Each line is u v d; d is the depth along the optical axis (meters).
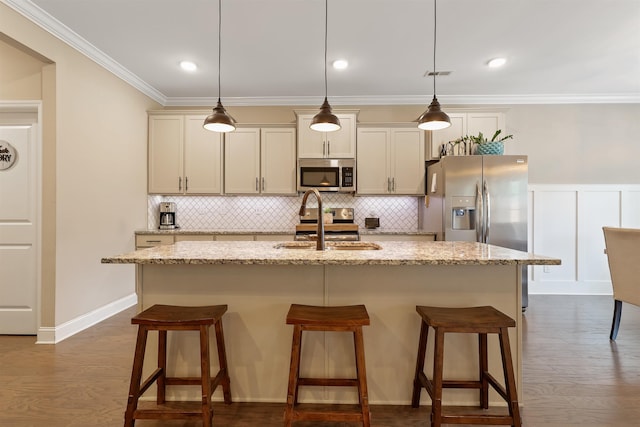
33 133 2.90
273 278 1.94
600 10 2.57
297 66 3.55
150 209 4.34
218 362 1.95
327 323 1.54
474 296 1.91
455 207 3.63
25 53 2.73
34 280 2.93
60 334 2.81
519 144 4.46
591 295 4.36
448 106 4.48
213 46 3.13
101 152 3.35
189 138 4.25
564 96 4.39
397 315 1.93
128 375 2.23
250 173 4.27
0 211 2.92
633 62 3.46
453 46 3.13
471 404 1.92
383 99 4.48
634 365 2.39
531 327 3.17
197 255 1.80
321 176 4.20
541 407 1.88
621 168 4.42
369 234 3.97
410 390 1.93
